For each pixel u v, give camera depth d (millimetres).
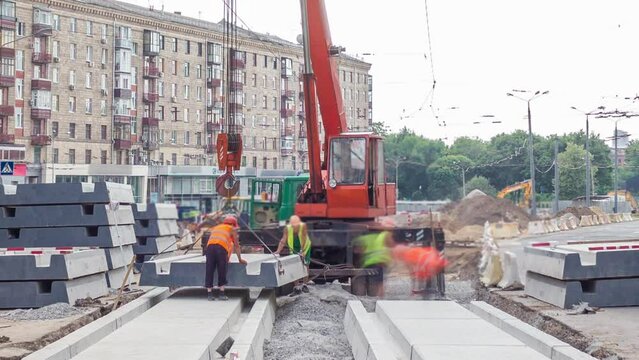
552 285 17453
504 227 49875
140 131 86812
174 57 90625
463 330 12625
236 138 21250
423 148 115062
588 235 51438
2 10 71625
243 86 97938
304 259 20188
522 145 114875
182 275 17312
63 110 78250
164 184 87688
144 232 26328
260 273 17078
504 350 10914
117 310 15195
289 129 105500
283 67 104062
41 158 76125
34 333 14195
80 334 12172
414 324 13242
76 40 79188
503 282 21234
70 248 20234
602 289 16547
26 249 19562
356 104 112812
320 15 21141
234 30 24828
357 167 21266
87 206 21203
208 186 92188
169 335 12359
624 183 132000
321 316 17328
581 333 13812
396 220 22266
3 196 21062
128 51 84000
